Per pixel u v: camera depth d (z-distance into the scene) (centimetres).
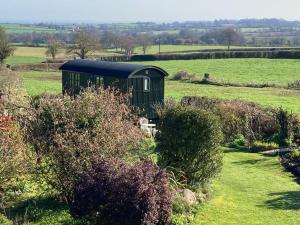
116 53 13512
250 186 2031
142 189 1240
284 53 11025
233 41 15675
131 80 3466
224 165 2430
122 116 1742
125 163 1346
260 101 5181
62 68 4259
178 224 1420
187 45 18762
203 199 1722
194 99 3541
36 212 1457
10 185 1542
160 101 3600
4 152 1444
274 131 3102
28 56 12588
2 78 3828
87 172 1299
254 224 1523
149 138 2430
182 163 1756
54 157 1460
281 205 1745
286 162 2509
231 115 3148
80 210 1288
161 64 10469
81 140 1434
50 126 1514
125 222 1238
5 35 9462
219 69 9375
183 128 1752
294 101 5206
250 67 9556
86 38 10562
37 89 6172
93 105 1527
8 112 2045
